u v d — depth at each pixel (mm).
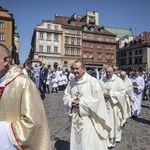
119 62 79062
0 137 1925
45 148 2068
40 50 57656
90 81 4227
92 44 65625
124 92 5707
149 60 66750
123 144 5711
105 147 4297
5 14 48688
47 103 12023
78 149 4102
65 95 4402
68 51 61312
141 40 69500
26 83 2123
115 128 5590
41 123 2070
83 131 4070
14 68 2223
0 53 2070
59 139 5875
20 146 1929
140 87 9242
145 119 8883
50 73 22453
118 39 87188
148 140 6082
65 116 8695
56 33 59375
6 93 2100
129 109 6762
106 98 5633
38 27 57312
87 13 71250
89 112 4078
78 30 62625
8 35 48781
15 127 1968
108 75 5801
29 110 2014
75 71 4195
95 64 65625
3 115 2094
